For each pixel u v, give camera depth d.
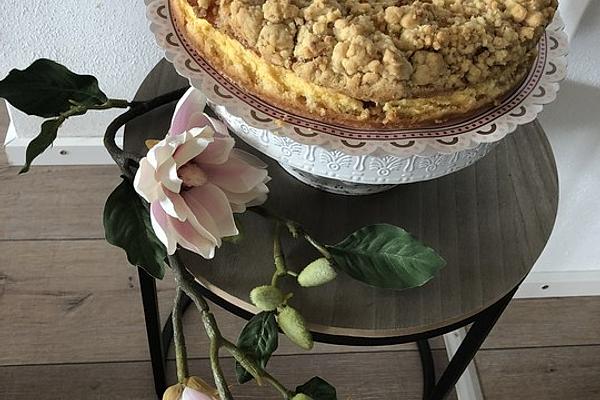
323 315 0.75
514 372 1.17
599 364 1.18
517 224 0.82
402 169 0.73
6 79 0.77
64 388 1.08
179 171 0.71
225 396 0.68
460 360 0.89
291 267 0.77
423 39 0.69
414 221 0.81
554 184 0.85
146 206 0.75
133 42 1.05
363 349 1.15
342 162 0.73
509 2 0.73
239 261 0.77
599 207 1.09
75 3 1.01
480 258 0.79
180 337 0.71
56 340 1.11
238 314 0.78
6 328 1.11
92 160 1.22
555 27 0.80
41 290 1.14
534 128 0.88
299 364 1.12
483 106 0.73
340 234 0.80
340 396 1.11
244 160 0.74
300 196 0.82
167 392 0.69
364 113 0.71
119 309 1.14
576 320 1.22
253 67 0.72
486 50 0.71
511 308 1.22
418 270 0.74
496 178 0.85
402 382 1.13
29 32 1.04
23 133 1.18
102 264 1.16
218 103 0.71
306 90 0.71
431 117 0.72
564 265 1.19
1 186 1.21
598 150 1.02
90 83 0.79
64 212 1.20
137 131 0.83
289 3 0.70
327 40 0.69
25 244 1.17
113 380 1.09
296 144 0.72
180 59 0.73
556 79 0.76
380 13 0.71
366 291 0.76
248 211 0.79
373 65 0.68
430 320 0.76
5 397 1.07
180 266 0.73
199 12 0.72
